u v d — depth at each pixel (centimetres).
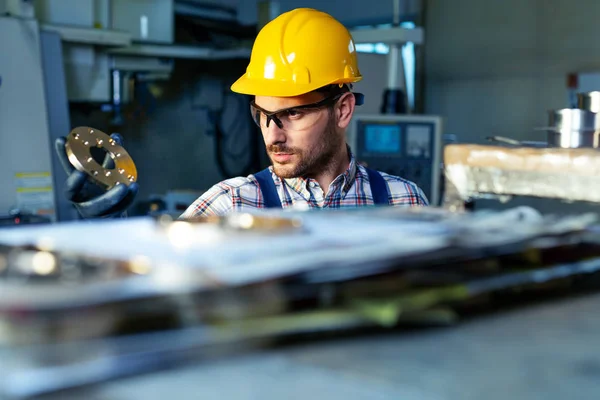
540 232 65
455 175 96
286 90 146
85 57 277
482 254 61
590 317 60
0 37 243
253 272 48
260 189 158
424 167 311
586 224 72
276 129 147
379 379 45
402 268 56
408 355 50
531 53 360
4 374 42
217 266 50
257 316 51
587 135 126
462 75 391
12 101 247
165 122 352
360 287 56
